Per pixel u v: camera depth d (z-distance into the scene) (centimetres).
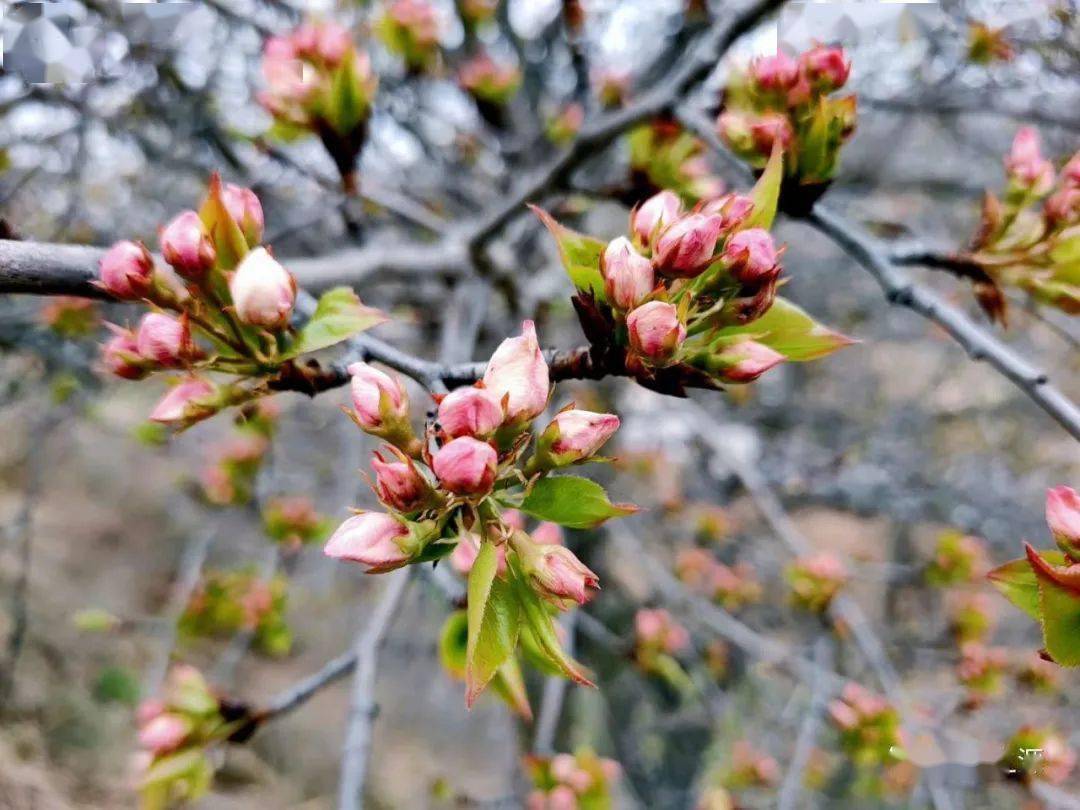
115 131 322
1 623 588
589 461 95
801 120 134
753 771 364
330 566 425
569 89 399
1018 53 298
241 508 411
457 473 85
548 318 346
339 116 156
